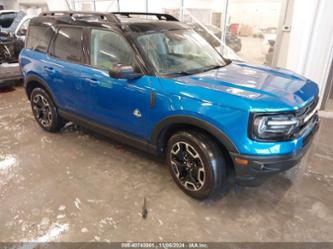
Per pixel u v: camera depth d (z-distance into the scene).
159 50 2.56
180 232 2.04
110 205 2.32
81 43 2.88
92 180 2.66
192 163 2.27
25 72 3.57
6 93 5.65
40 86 3.53
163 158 2.89
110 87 2.57
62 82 3.08
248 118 1.85
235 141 1.93
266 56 5.76
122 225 2.11
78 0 8.38
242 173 1.99
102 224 2.12
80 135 3.65
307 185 2.58
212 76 2.39
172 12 6.42
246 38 6.18
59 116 3.52
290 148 1.92
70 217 2.19
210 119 1.98
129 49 2.47
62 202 2.35
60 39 3.13
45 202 2.35
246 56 6.25
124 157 3.08
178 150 2.34
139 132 2.55
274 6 5.59
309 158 3.05
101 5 7.80
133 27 2.60
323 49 4.11
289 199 2.39
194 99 2.05
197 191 2.29
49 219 2.16
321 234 2.01
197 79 2.29
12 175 2.75
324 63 4.17
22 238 1.99
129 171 2.81
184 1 6.08
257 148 1.88
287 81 2.33
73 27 2.99
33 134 3.70
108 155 3.13
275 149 1.89
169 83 2.22
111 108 2.67
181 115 2.12
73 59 2.99
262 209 2.27
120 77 2.30
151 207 2.29
